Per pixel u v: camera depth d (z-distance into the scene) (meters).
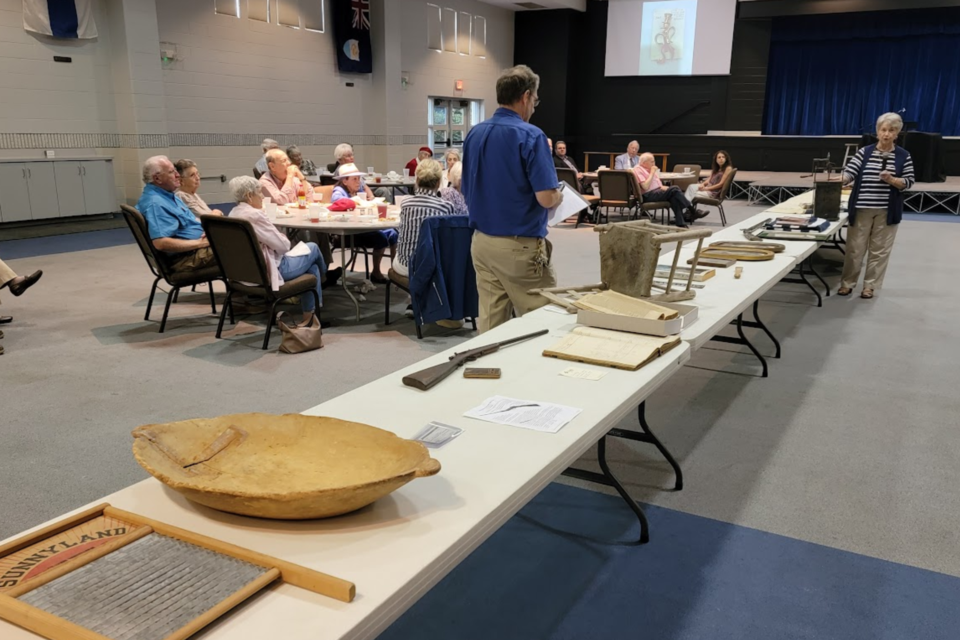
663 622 1.79
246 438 1.23
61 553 0.97
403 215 4.25
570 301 2.32
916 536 2.18
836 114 14.16
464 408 1.51
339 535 1.03
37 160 7.77
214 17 9.77
